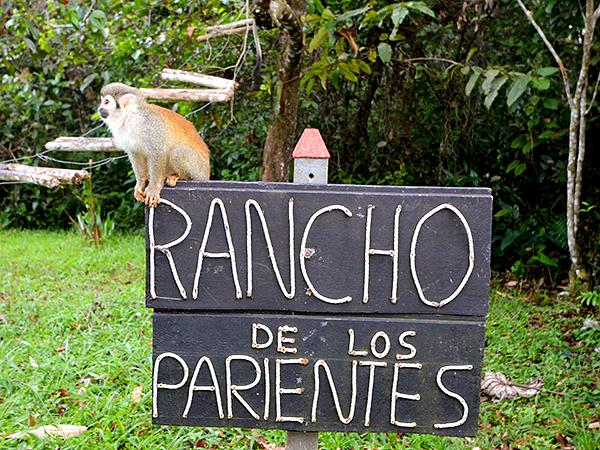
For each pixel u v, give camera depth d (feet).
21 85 29.19
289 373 9.53
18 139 37.45
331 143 29.32
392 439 13.65
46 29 21.89
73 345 17.79
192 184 9.40
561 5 23.31
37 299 22.45
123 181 37.93
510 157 28.17
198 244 9.39
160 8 21.91
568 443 13.47
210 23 21.44
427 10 17.11
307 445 9.94
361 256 9.34
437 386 9.48
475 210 9.23
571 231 22.49
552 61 24.44
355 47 18.47
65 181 13.70
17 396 14.74
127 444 12.99
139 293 22.86
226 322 9.48
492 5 23.29
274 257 9.36
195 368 9.52
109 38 23.20
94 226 31.99
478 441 13.52
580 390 15.67
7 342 17.79
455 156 28.07
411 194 9.27
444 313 9.39
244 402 9.57
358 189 9.33
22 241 33.45
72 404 14.62
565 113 24.72
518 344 18.66
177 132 12.39
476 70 19.58
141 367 16.35
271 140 19.99
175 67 22.11
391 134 28.43
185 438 13.32
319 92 28.45
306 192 9.32
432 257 9.30
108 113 11.66
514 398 15.38
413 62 25.63
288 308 9.43
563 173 25.86
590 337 18.83
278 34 20.54
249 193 9.32
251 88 23.43
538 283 25.13
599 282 23.77
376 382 9.52
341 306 9.41
